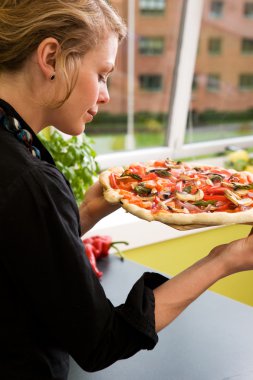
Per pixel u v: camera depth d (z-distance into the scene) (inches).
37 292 31.4
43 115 34.2
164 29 295.9
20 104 33.1
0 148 31.5
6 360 33.3
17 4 31.2
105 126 304.5
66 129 35.0
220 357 45.8
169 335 49.2
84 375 43.8
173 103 100.5
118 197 44.6
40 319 32.6
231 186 45.8
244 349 47.0
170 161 55.1
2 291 31.9
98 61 32.9
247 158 105.9
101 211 48.4
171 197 45.1
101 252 65.4
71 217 32.1
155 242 87.0
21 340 33.1
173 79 99.5
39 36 30.9
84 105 33.4
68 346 33.1
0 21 31.2
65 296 31.6
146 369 44.4
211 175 49.4
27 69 32.2
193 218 40.4
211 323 51.3
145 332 33.5
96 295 32.6
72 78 32.1
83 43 31.7
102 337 32.9
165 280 38.3
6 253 30.6
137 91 313.0
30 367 33.7
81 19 31.0
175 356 46.1
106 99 35.6
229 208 43.4
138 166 51.3
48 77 31.8
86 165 68.7
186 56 96.4
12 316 32.4
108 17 33.0
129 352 34.5
